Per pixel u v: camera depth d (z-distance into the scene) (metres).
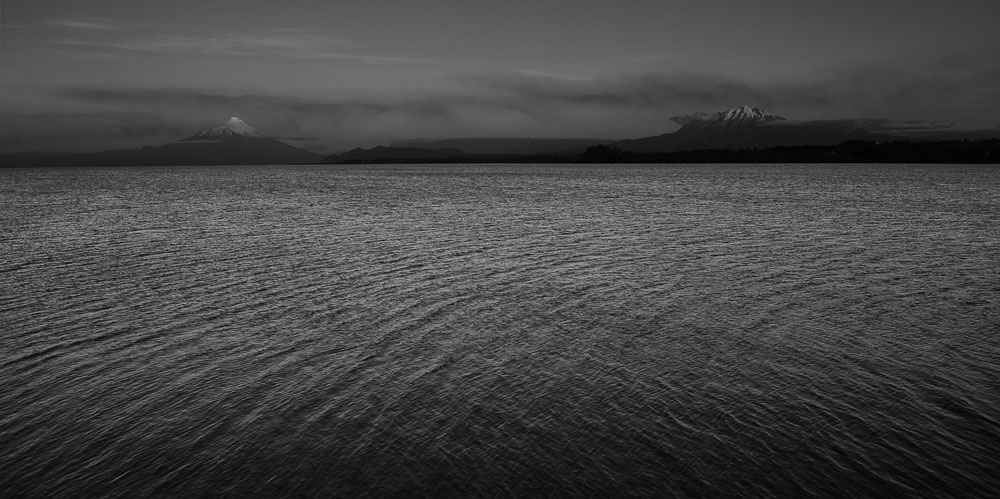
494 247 39.91
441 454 13.62
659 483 12.50
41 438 14.52
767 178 161.00
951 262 34.12
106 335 21.61
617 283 29.02
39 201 82.81
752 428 14.51
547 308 24.66
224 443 14.24
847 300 25.61
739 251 38.06
